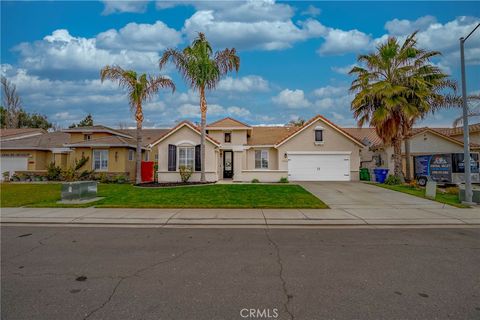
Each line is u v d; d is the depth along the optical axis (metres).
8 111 44.12
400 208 11.20
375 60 19.50
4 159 26.14
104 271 5.02
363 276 4.74
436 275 4.78
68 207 11.57
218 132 25.95
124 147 24.67
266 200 12.70
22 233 7.88
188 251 6.17
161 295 4.08
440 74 19.52
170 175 21.34
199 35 18.73
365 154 28.50
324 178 23.44
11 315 3.55
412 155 24.70
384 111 18.52
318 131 23.78
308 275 4.79
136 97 20.48
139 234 7.73
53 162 25.55
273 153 25.39
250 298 3.98
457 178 18.98
